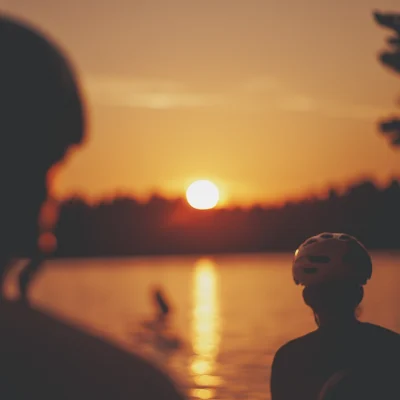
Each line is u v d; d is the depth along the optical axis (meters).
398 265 132.88
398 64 4.75
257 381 21.45
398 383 2.82
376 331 3.32
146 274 140.62
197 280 114.38
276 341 34.16
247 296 73.94
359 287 3.35
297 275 3.41
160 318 45.50
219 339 35.25
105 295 79.88
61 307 61.03
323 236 3.45
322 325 3.35
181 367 25.12
